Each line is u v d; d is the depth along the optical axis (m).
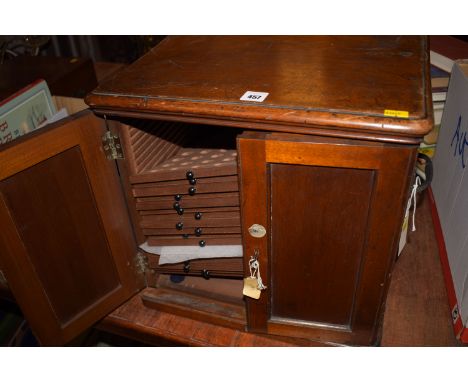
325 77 0.88
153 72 0.96
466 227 1.09
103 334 1.75
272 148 0.79
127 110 0.88
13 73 1.44
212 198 1.05
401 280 1.24
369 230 0.85
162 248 1.16
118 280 1.17
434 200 1.42
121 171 1.04
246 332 1.16
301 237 0.91
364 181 0.80
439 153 1.39
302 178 0.83
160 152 1.11
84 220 1.03
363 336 1.05
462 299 1.06
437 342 1.09
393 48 1.00
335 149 0.76
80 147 0.94
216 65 0.97
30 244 0.96
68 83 1.42
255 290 0.99
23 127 1.06
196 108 0.81
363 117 0.73
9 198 0.89
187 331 1.18
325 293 1.00
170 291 1.24
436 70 1.44
